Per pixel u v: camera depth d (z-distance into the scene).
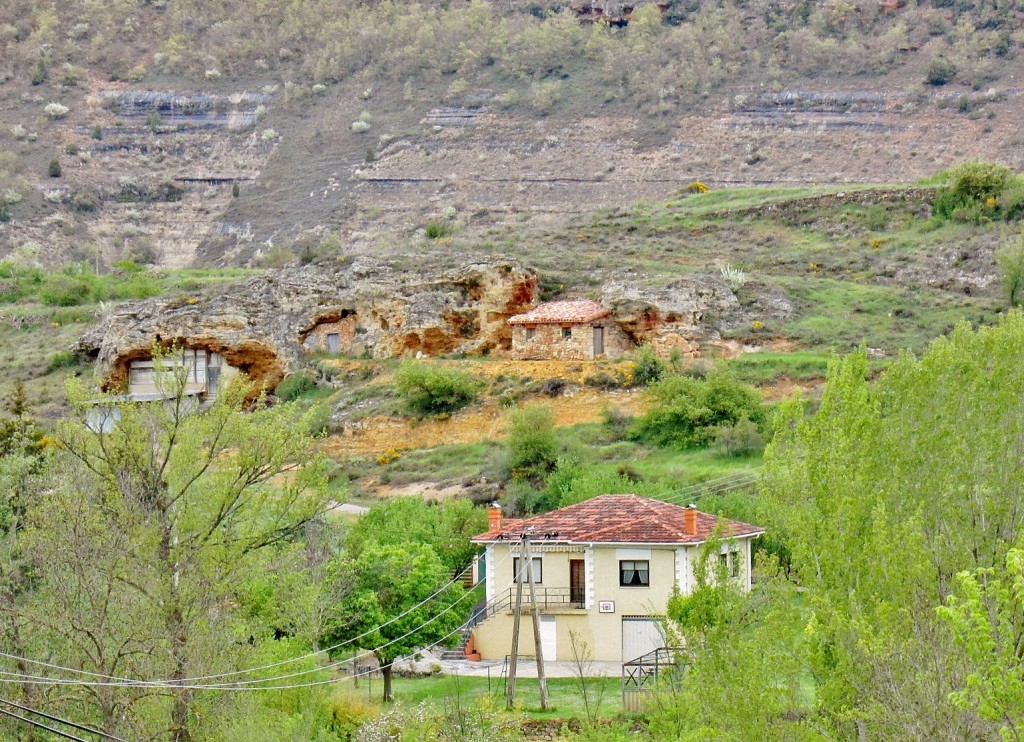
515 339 183.25
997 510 66.44
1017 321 74.44
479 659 112.06
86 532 80.19
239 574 82.94
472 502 142.88
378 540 120.94
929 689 51.47
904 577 57.34
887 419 69.50
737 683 60.00
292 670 85.62
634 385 169.38
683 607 64.69
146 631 79.12
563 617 110.12
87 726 76.44
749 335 182.50
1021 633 48.84
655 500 121.69
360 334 193.12
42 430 136.75
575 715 92.50
